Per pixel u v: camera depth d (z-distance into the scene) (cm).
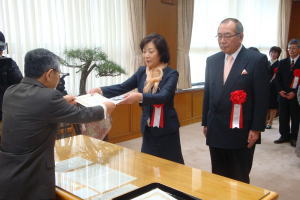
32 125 118
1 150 124
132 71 452
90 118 132
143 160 167
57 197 130
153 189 125
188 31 529
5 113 124
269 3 736
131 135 461
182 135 487
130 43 449
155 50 183
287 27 771
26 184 117
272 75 511
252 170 342
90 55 320
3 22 331
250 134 196
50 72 124
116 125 436
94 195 125
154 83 183
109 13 421
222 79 203
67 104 125
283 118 442
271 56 527
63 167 157
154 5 473
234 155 204
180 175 146
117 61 441
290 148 423
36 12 357
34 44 357
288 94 421
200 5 572
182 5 516
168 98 179
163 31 495
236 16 651
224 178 143
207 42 599
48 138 124
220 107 202
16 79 250
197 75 595
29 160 117
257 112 191
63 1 375
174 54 523
